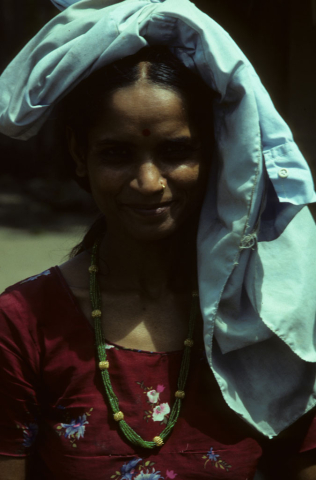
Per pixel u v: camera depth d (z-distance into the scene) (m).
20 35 11.32
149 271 1.45
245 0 3.27
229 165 1.31
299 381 1.41
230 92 1.31
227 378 1.38
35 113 1.35
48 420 1.39
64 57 1.29
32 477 1.44
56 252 6.94
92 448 1.33
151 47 1.32
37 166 11.34
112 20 1.28
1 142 11.59
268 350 1.42
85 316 1.41
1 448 1.39
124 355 1.38
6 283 5.82
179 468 1.34
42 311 1.40
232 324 1.38
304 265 1.42
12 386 1.37
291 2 3.15
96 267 1.45
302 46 3.15
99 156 1.32
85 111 1.31
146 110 1.26
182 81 1.30
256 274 1.35
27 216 8.89
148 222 1.33
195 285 1.47
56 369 1.37
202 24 1.29
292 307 1.37
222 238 1.34
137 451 1.34
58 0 1.46
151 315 1.44
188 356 1.40
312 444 1.44
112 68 1.29
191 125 1.31
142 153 1.29
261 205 1.31
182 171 1.32
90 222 1.63
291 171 1.27
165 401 1.37
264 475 1.49
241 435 1.39
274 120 1.29
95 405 1.35
